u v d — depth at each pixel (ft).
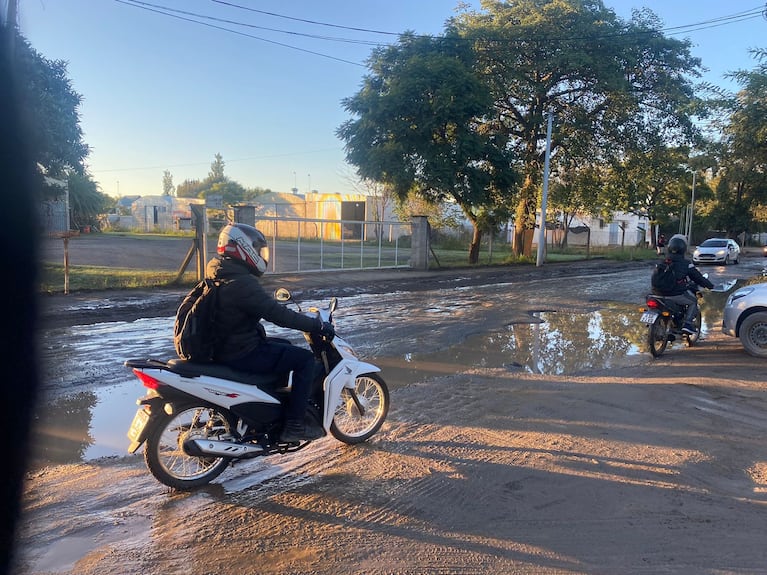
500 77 88.84
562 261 101.30
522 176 86.94
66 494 13.16
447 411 19.45
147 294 44.68
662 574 10.53
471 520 12.34
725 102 33.35
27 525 11.77
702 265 99.96
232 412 13.69
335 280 60.39
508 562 10.83
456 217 126.72
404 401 20.49
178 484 13.48
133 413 18.78
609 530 12.04
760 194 38.24
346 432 16.74
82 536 11.41
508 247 141.90
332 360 15.67
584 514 12.69
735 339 32.73
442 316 38.81
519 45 87.76
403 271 73.51
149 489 13.52
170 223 197.88
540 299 48.06
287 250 109.91
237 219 57.62
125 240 132.26
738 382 23.54
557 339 31.83
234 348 13.66
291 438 14.28
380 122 76.23
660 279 28.60
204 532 11.67
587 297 49.49
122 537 11.41
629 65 89.71
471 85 75.56
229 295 13.21
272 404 14.03
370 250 115.03
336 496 13.33
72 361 24.93
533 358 27.37
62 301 40.42
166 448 15.10
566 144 91.30
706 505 13.20
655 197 151.23
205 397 13.23
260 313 13.47
